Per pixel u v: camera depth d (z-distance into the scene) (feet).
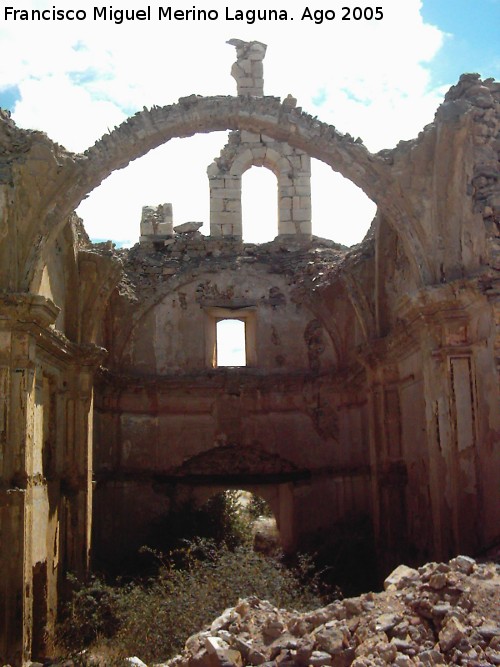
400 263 54.85
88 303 55.11
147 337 72.23
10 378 40.32
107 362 69.15
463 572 28.30
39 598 45.27
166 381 70.79
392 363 56.65
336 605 28.07
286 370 72.64
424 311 42.45
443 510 41.88
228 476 71.82
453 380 41.42
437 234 43.78
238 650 26.81
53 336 46.47
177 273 73.10
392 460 55.98
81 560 51.72
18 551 39.01
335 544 63.57
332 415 71.92
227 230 77.05
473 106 42.32
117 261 56.34
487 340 39.45
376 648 24.32
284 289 73.82
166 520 68.80
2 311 40.29
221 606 39.22
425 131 45.21
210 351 73.51
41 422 45.55
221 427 72.02
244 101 47.16
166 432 71.56
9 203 41.93
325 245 76.79
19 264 42.24
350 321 69.41
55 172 43.52
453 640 24.21
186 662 27.09
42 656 43.14
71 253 53.52
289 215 77.46
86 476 53.06
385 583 31.12
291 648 26.17
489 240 39.68
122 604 44.09
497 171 41.60
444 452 41.81
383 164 45.44
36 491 43.21
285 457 71.72
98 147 45.11
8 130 43.34
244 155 78.38
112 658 36.55
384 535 56.18
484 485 40.16
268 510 110.83
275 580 41.65
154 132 46.21
